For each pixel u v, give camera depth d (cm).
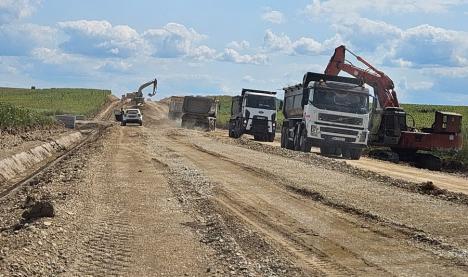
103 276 873
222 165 2356
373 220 1289
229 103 13825
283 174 2048
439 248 1051
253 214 1347
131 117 6719
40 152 3175
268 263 945
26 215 1229
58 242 1042
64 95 14338
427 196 1666
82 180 1856
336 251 1024
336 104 3228
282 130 3891
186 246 1052
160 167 2275
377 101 3556
